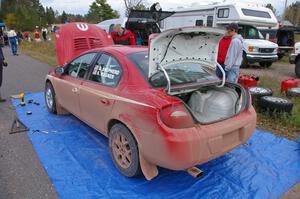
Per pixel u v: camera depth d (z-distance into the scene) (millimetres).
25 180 3562
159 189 3381
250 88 6656
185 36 3318
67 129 5129
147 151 3117
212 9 14023
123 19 13109
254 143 4629
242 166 3916
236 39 6469
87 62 4516
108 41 8586
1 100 6941
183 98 3797
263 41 13727
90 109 4191
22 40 32938
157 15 10555
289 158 4156
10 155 4191
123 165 3600
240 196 3283
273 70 13328
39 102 6867
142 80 3410
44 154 4203
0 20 64688
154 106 2990
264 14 14016
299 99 6984
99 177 3604
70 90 4762
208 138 3020
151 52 3232
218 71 4414
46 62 14492
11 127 5195
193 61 3676
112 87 3711
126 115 3320
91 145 4484
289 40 17453
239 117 3486
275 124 5500
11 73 11211
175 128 2906
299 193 3367
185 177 3615
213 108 3656
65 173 3701
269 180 3602
